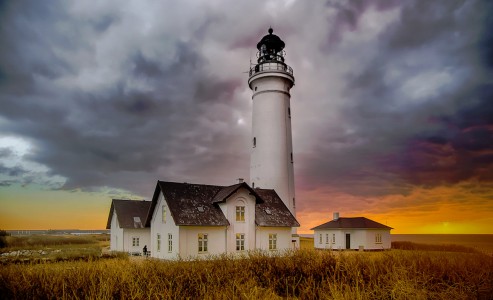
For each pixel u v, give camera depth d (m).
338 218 51.91
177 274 15.45
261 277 15.71
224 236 33.72
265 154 42.41
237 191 34.88
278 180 41.75
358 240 47.38
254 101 44.78
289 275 15.63
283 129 43.12
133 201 47.97
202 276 15.46
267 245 36.03
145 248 42.06
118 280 14.09
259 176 42.44
